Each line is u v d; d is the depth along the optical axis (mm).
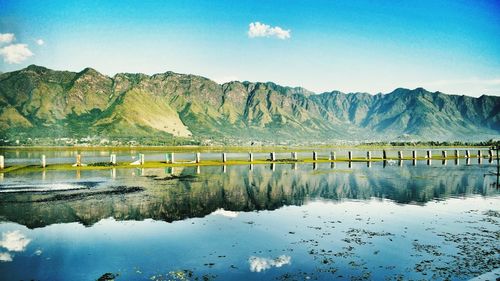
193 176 66750
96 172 72062
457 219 33781
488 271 21078
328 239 27422
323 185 56125
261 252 24406
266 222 32625
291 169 82625
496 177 67562
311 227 30938
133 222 32094
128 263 22172
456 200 43562
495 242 26609
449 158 125562
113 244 25859
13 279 19734
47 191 47594
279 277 20219
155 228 30266
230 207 39219
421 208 38938
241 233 28984
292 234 28781
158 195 45500
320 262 22562
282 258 23266
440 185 56312
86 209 36938
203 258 23172
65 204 39312
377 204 41188
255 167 87312
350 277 20250
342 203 41750
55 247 25047
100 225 30969
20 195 44438
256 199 44031
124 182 57312
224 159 98250
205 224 31766
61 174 67688
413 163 104188
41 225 30750
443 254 24000
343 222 32688
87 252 24109
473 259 23047
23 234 28141
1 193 45781
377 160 114312
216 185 55156
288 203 41719
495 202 42375
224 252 24359
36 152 182125
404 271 21094
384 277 20250
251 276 20312
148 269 21250
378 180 62344
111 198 43062
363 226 31250
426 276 20391
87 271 20891
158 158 134250
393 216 35156
